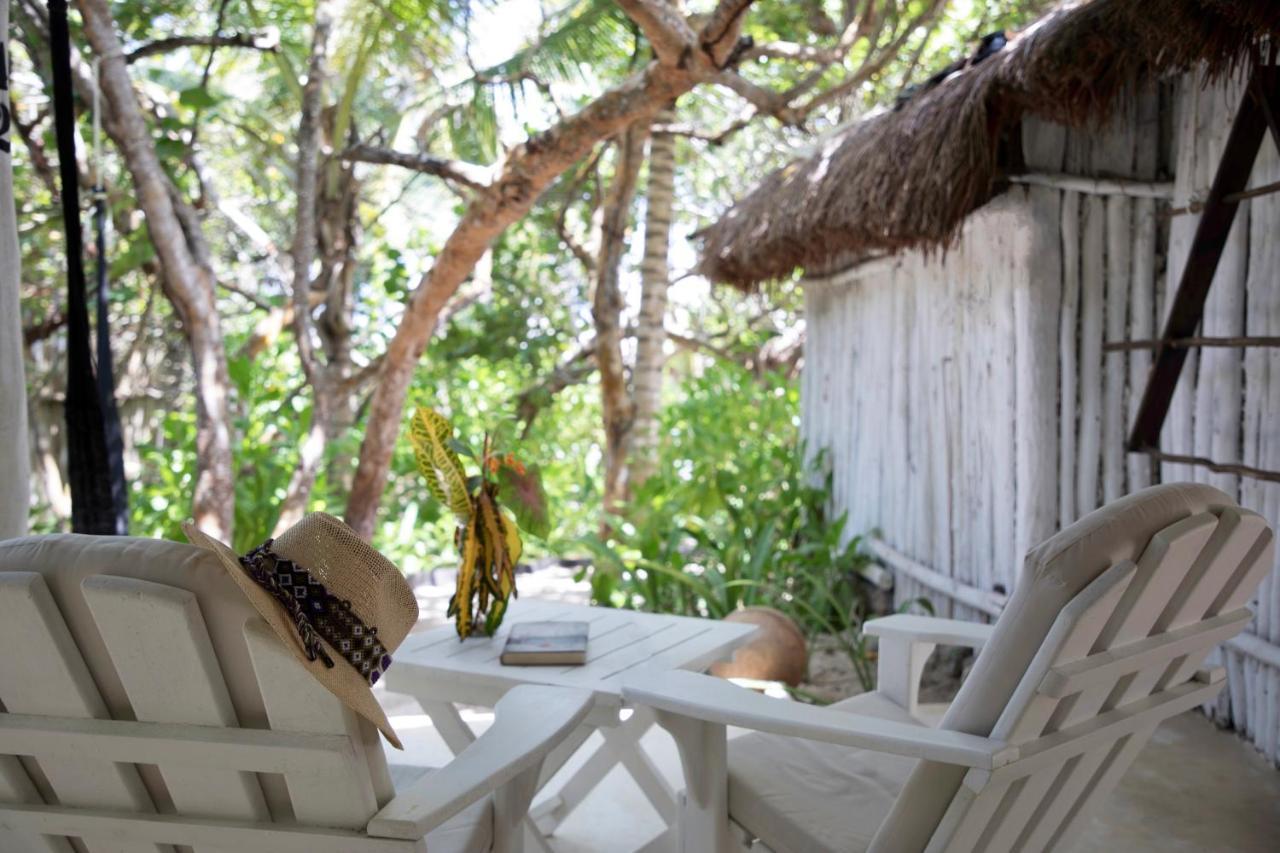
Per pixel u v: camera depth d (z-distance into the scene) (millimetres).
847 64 6645
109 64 3811
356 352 8555
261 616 1282
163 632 1277
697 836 1917
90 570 1290
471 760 1549
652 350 6250
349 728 1333
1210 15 2398
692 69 3389
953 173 3154
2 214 2104
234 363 5418
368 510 4988
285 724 1337
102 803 1462
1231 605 1842
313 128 4871
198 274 4086
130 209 5680
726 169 10211
